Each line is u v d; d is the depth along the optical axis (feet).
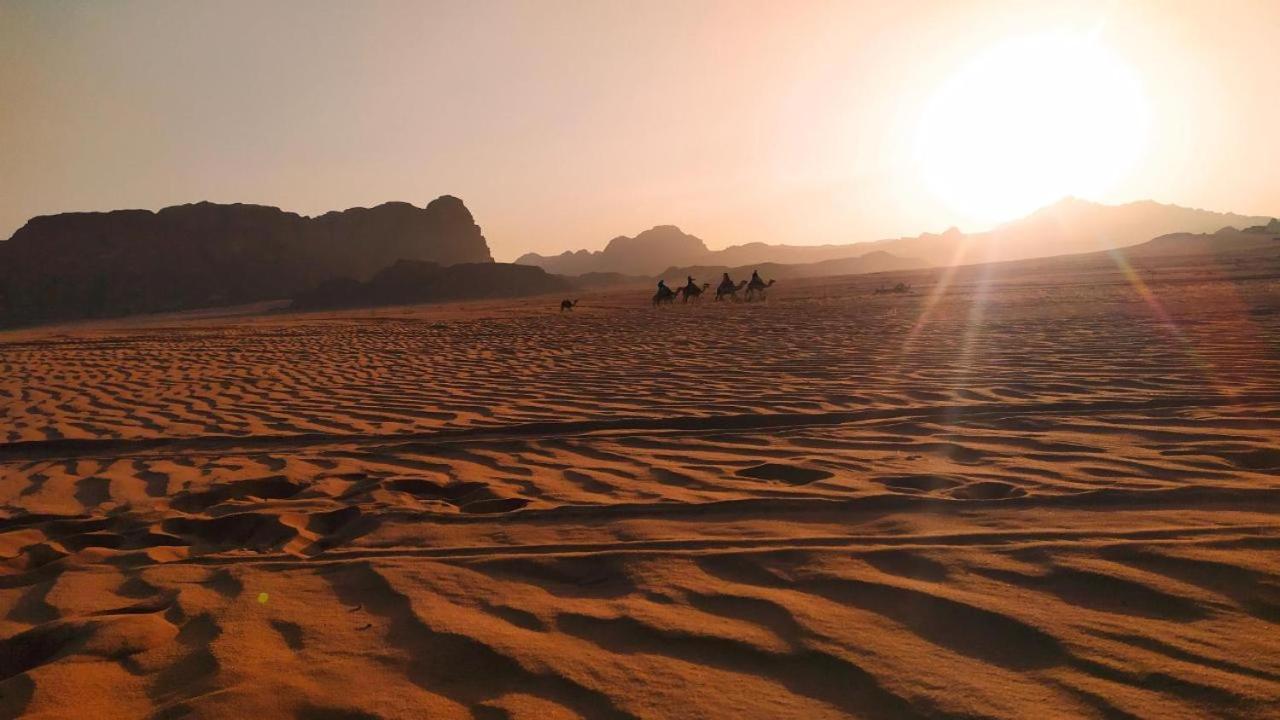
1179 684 6.93
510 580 10.64
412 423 23.04
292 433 22.15
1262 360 27.32
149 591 10.82
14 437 22.44
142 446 21.21
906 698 7.06
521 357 41.24
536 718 7.04
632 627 8.86
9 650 9.21
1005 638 8.07
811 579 9.95
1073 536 10.89
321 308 321.93
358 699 7.53
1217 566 9.37
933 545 10.88
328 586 10.73
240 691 7.66
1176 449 15.78
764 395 25.31
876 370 29.94
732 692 7.35
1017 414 20.44
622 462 17.42
